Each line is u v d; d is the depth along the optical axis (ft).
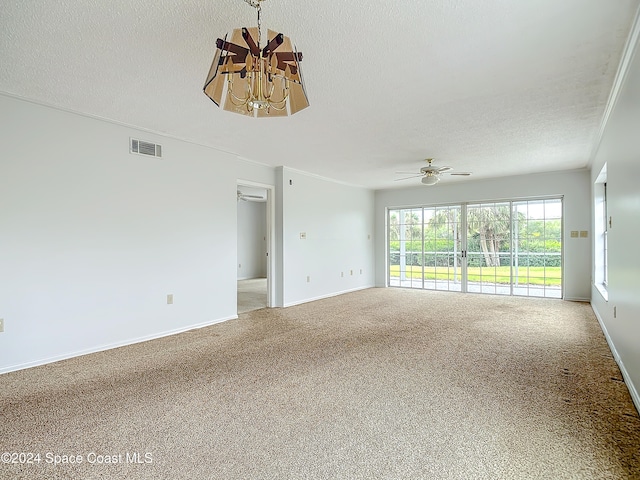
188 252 14.61
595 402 7.86
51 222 10.71
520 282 22.81
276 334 13.82
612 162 10.91
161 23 6.66
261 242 35.94
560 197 21.25
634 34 7.02
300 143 14.82
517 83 9.33
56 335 10.81
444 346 12.09
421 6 6.19
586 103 10.68
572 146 15.44
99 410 7.64
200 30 6.90
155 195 13.44
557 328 14.42
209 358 11.04
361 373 9.68
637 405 7.50
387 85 9.37
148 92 9.77
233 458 5.95
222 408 7.72
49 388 8.80
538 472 5.51
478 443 6.31
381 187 27.07
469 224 24.68
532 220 22.36
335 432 6.72
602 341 12.50
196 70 8.52
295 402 7.98
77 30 6.84
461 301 21.07
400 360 10.70
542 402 7.87
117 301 12.30
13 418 7.30
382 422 7.07
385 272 28.07
